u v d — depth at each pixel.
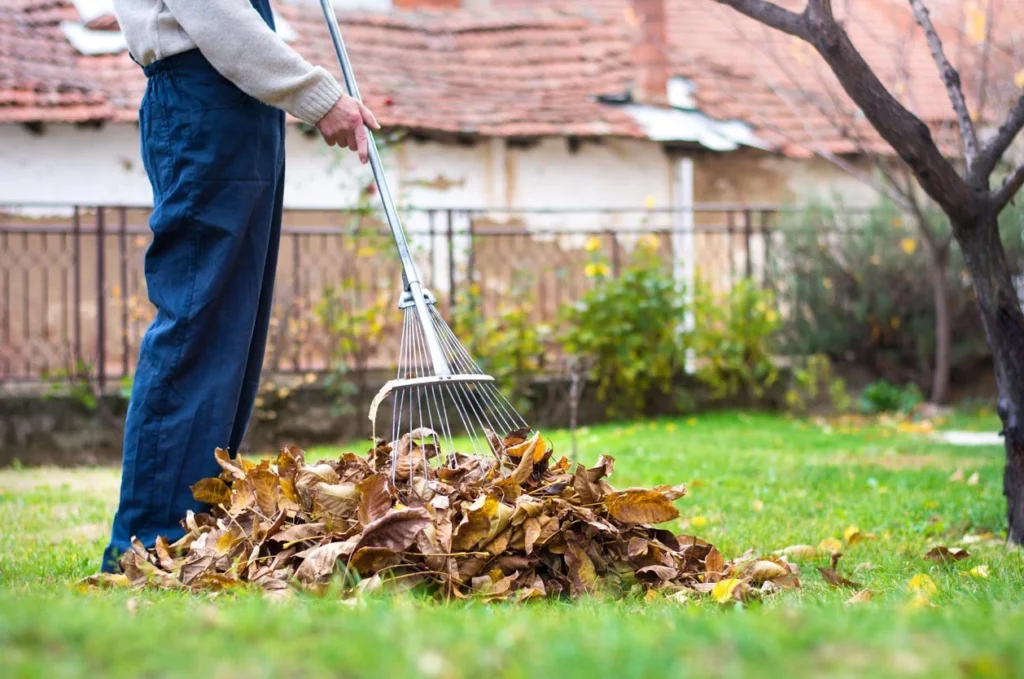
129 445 3.02
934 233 9.17
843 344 9.57
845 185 10.61
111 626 1.46
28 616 1.50
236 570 2.60
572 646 1.34
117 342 9.20
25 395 7.41
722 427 8.20
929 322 9.48
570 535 2.59
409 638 1.41
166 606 2.01
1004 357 3.72
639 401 8.84
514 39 11.67
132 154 9.20
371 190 8.11
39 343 9.03
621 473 5.49
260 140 3.07
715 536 3.76
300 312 8.25
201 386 3.02
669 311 8.82
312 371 8.16
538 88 10.85
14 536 3.94
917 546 3.60
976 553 3.45
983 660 1.21
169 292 3.03
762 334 9.21
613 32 11.81
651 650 1.32
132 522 2.99
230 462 2.97
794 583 2.70
